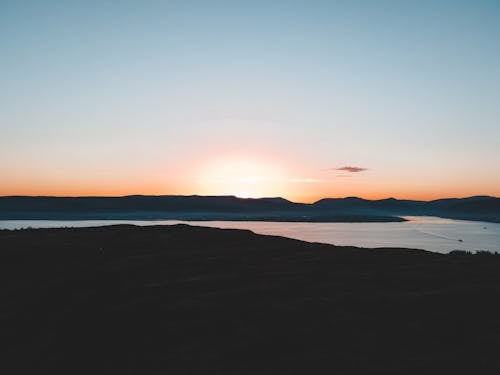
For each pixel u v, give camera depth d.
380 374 12.91
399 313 17.81
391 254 31.47
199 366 13.86
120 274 24.83
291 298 19.94
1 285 24.30
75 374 14.02
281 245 35.03
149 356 14.87
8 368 14.65
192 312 18.38
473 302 18.94
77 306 20.03
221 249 32.91
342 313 17.86
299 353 14.48
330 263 27.94
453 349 14.52
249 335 15.99
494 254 32.00
